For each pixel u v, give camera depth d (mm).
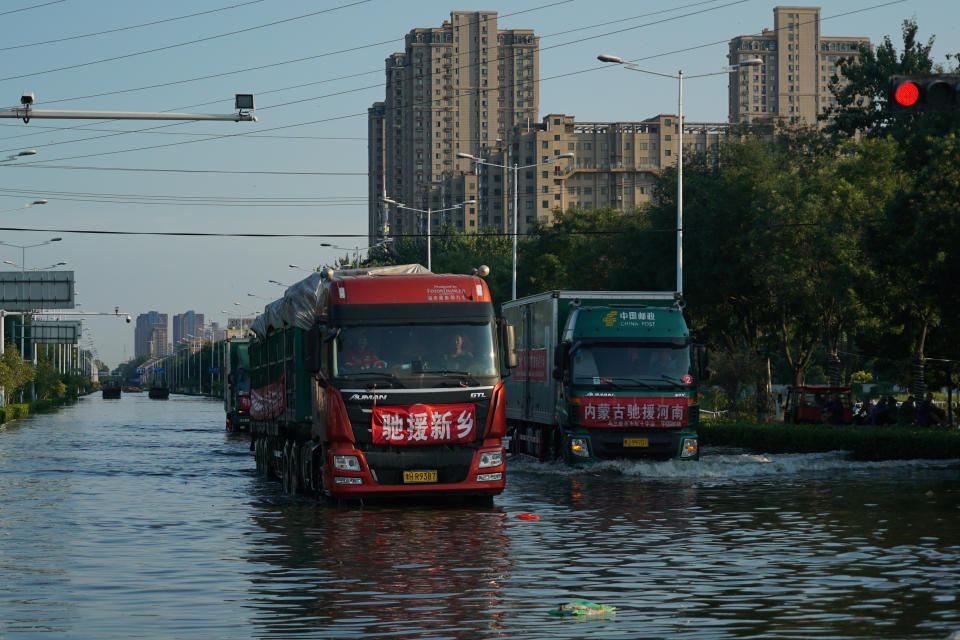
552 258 72812
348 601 11141
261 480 27609
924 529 16531
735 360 53094
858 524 17172
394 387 19250
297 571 13070
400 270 22438
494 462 19578
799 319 56188
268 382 26859
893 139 49406
